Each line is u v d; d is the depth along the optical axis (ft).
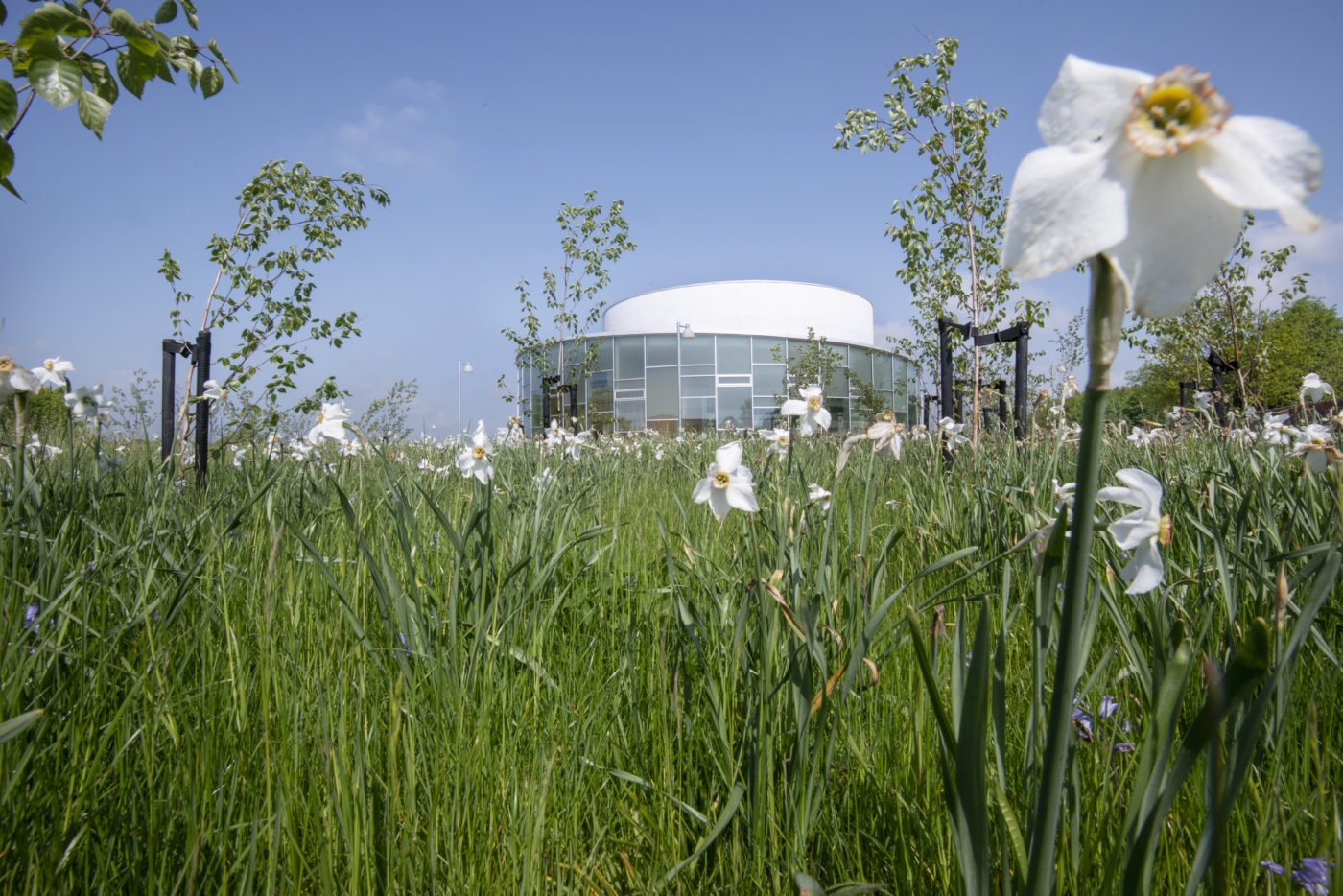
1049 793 2.31
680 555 8.30
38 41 6.46
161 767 4.57
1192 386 33.68
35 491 7.32
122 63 7.47
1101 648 6.40
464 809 4.34
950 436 16.42
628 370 84.33
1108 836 3.64
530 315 44.47
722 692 4.97
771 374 83.87
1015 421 20.74
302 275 20.27
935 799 4.36
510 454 18.53
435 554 8.89
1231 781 2.32
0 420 9.44
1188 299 1.75
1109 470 12.62
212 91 8.78
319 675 5.20
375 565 6.13
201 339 16.75
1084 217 1.75
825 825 4.63
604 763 5.43
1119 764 4.34
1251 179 1.72
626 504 13.75
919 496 11.11
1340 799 4.05
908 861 4.07
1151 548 3.31
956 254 25.75
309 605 6.83
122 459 14.89
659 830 4.49
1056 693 2.24
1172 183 1.77
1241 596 6.35
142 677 4.76
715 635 5.78
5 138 6.51
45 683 5.16
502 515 8.98
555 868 4.35
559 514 9.31
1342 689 5.17
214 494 10.18
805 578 6.11
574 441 18.17
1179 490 8.07
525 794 4.47
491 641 5.87
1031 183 1.83
